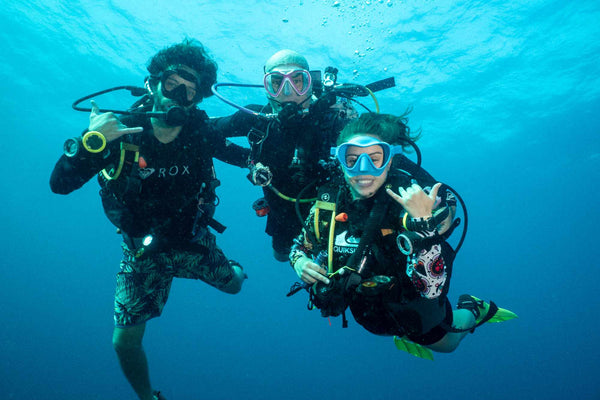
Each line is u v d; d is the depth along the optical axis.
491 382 26.42
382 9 11.42
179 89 2.68
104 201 2.87
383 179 2.30
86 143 2.32
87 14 13.05
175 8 11.76
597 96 17.92
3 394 20.02
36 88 19.75
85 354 27.73
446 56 14.10
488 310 3.46
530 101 18.12
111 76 17.14
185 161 2.94
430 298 2.19
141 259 3.06
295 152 3.32
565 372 26.94
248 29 12.12
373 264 2.39
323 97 3.17
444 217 2.27
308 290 2.52
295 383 26.42
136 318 3.10
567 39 13.84
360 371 28.48
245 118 3.33
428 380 26.59
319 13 11.40
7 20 14.71
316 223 2.58
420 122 19.77
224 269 3.73
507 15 12.44
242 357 31.33
